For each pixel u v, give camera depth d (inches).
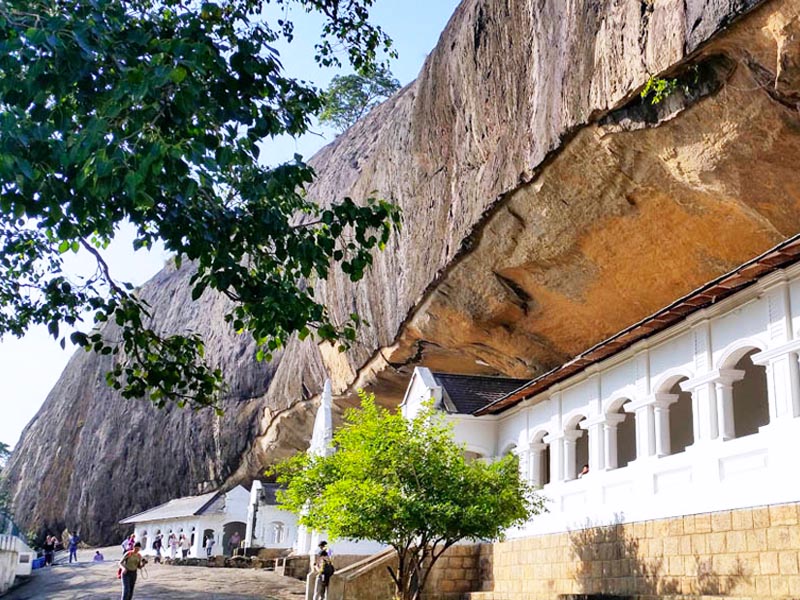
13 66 268.1
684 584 538.3
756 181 595.5
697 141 599.2
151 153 266.2
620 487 634.2
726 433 530.9
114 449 2297.0
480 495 619.8
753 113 552.4
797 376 478.3
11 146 268.1
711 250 695.7
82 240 353.4
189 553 1694.1
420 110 1032.8
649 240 732.7
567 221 768.3
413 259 1052.5
